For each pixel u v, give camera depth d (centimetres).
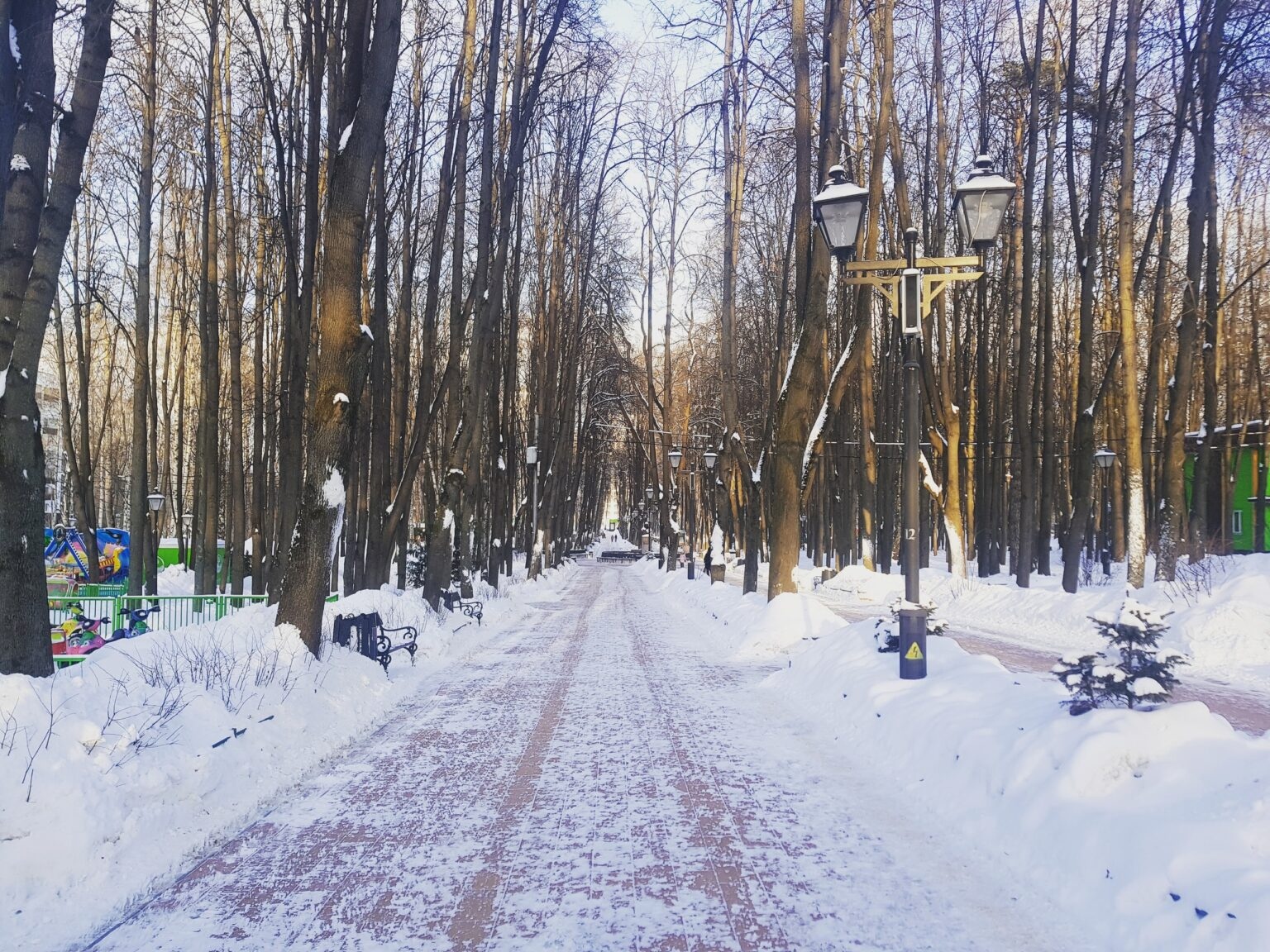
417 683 1238
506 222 2219
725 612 2027
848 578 3070
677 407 4738
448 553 2000
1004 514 3950
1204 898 401
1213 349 2205
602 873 525
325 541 1141
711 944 431
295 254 1828
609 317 4181
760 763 784
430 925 455
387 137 2211
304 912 473
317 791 707
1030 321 2494
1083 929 440
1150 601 1728
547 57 2098
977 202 999
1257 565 1806
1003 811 577
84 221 2811
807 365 1711
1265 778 473
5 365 800
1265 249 3147
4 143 813
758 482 2288
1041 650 1570
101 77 869
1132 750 540
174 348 4253
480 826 614
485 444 3381
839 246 1062
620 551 7331
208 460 2200
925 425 3200
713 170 2328
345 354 1175
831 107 1723
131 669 821
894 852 555
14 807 517
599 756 815
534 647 1692
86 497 2714
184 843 571
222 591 2992
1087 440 2258
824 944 430
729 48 2241
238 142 2262
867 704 903
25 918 461
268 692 895
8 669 782
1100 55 2564
